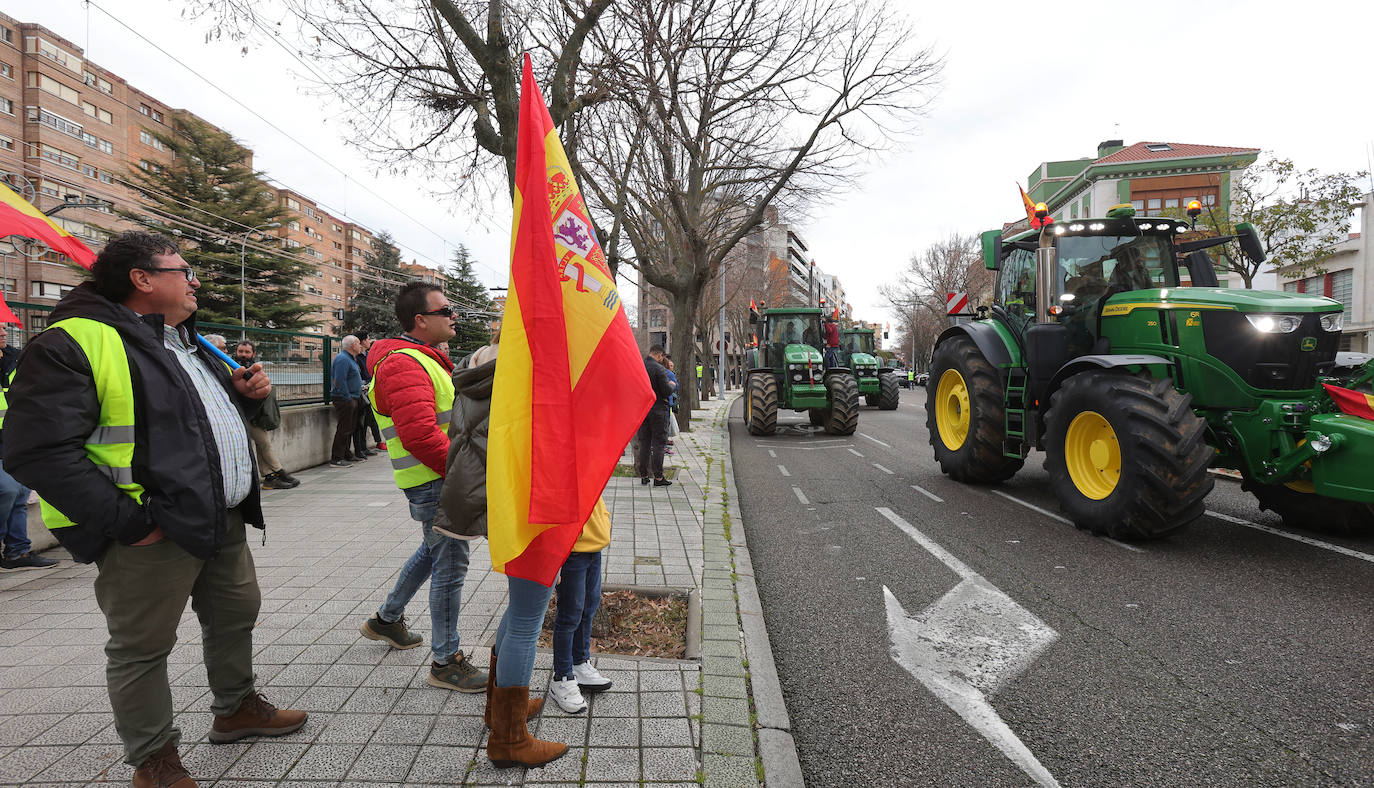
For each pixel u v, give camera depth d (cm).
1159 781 241
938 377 891
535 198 216
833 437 1443
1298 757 254
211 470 208
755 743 257
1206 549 524
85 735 246
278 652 320
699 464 1003
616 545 536
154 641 206
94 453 191
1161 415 516
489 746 230
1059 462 611
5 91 4009
